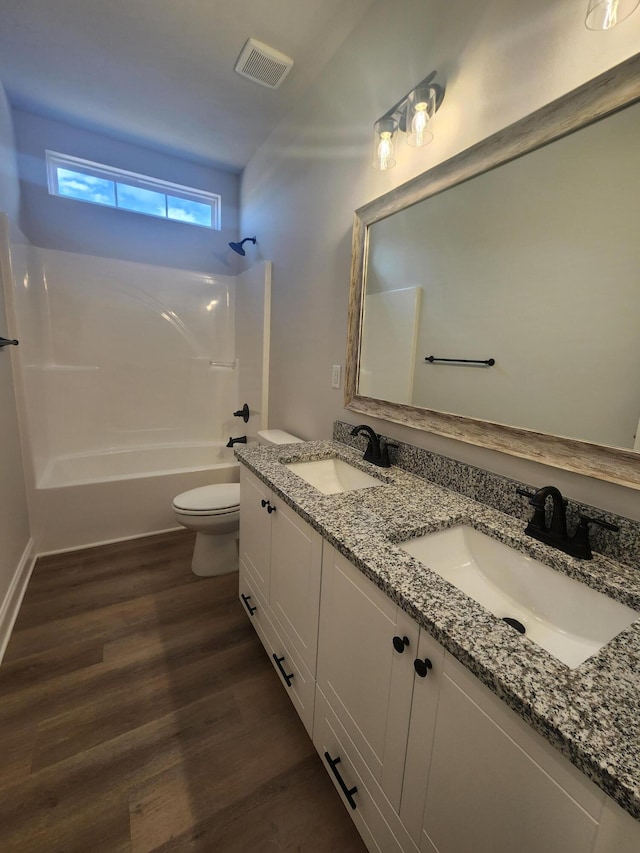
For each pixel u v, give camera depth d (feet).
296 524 3.96
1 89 6.89
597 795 1.49
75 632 5.60
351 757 3.23
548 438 3.21
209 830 3.38
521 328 3.42
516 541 3.11
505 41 3.39
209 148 9.07
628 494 2.77
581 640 2.63
